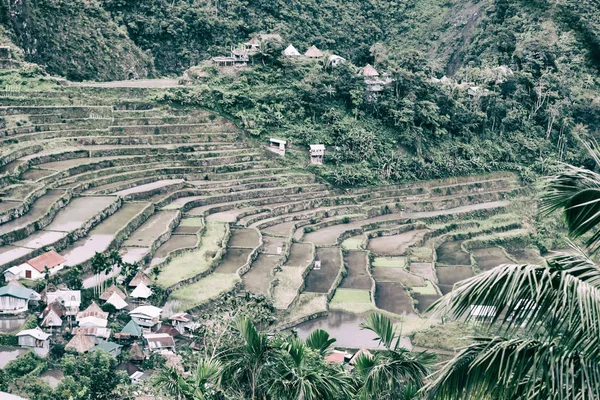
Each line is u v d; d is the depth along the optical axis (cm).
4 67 13925
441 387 1997
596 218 2094
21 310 7662
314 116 15175
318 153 14325
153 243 10056
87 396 6053
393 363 2827
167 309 8519
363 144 14788
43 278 8219
